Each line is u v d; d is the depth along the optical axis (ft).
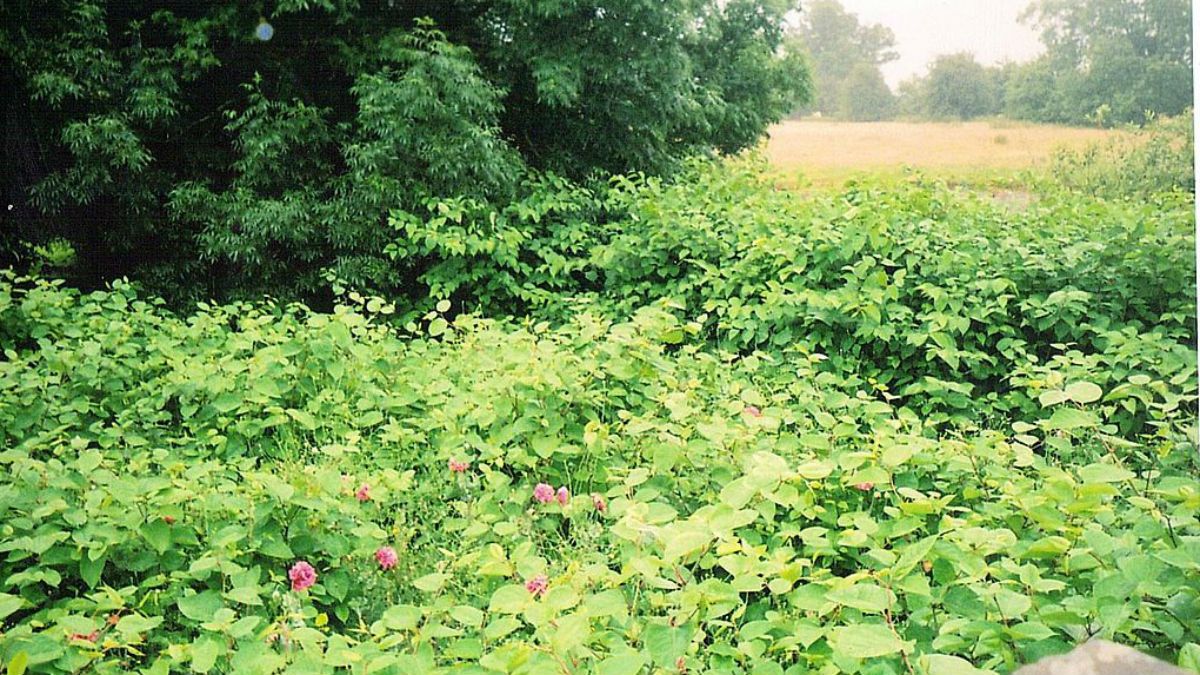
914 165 55.42
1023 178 39.09
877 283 18.65
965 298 18.62
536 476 13.08
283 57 32.81
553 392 13.43
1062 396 9.23
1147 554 7.47
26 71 28.25
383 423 15.70
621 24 34.42
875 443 10.68
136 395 16.15
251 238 28.27
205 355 16.39
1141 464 11.97
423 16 35.37
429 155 27.76
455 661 8.26
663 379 14.29
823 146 59.52
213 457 14.34
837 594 6.99
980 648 6.73
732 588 7.38
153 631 9.30
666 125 37.76
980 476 10.66
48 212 29.55
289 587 10.03
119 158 28.04
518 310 27.25
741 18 48.49
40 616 9.44
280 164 29.40
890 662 7.04
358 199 28.09
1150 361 14.94
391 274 27.84
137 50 29.50
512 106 36.81
